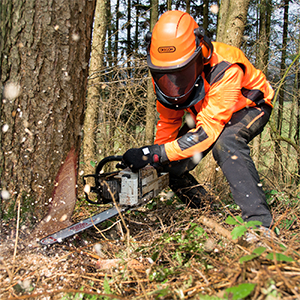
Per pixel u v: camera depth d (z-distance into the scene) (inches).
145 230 88.2
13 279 57.9
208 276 51.1
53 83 67.8
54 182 74.2
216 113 79.4
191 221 82.7
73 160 77.5
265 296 41.5
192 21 78.5
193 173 207.0
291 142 181.6
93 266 67.0
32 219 72.1
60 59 67.2
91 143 192.7
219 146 82.1
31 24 63.4
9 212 70.0
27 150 69.4
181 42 74.0
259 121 87.9
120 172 80.0
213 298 42.1
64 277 60.7
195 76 77.1
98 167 86.2
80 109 75.9
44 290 56.6
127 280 59.0
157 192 88.0
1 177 68.7
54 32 65.0
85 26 69.7
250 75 86.4
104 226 90.0
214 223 66.2
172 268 58.3
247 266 48.3
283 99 334.6
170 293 48.6
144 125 310.7
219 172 161.8
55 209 75.8
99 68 192.1
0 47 64.2
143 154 78.6
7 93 65.9
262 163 190.1
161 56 76.3
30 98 67.1
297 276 44.4
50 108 69.2
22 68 65.4
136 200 75.9
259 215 76.1
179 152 80.3
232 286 44.4
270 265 49.3
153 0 250.1
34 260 64.2
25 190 70.8
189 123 101.1
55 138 71.6
